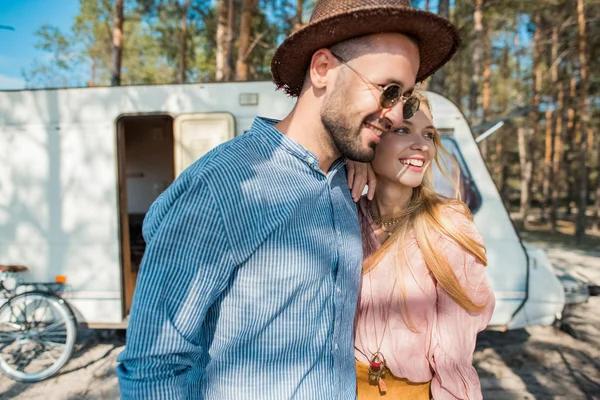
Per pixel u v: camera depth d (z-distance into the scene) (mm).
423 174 1392
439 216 1346
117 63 9266
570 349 4059
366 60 1054
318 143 1152
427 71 1408
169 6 12711
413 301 1334
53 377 3574
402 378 1374
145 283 942
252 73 13133
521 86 16594
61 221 3713
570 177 18516
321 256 1081
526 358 3881
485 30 14516
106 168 3688
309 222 1076
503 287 3398
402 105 1097
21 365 3617
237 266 991
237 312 1003
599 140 16766
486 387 3387
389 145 1364
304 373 1066
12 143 3730
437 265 1278
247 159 1034
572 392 3309
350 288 1218
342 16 1020
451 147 3516
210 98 3691
